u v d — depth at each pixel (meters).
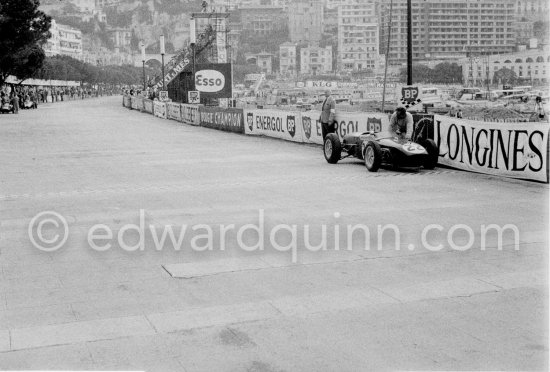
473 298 5.87
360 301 5.82
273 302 5.82
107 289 6.27
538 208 10.27
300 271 6.82
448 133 15.29
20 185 13.41
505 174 13.74
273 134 25.89
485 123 14.15
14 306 5.78
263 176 14.43
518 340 4.88
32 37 58.25
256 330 5.14
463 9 159.62
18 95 64.81
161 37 49.56
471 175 14.26
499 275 6.59
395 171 15.08
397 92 17.72
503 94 81.75
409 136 15.33
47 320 5.41
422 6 157.00
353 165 16.39
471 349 4.72
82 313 5.58
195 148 21.81
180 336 5.04
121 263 7.21
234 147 22.14
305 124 22.98
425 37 158.25
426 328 5.14
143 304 5.80
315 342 4.89
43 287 6.34
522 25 176.75
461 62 147.12
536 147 13.01
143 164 17.09
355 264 7.07
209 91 47.62
